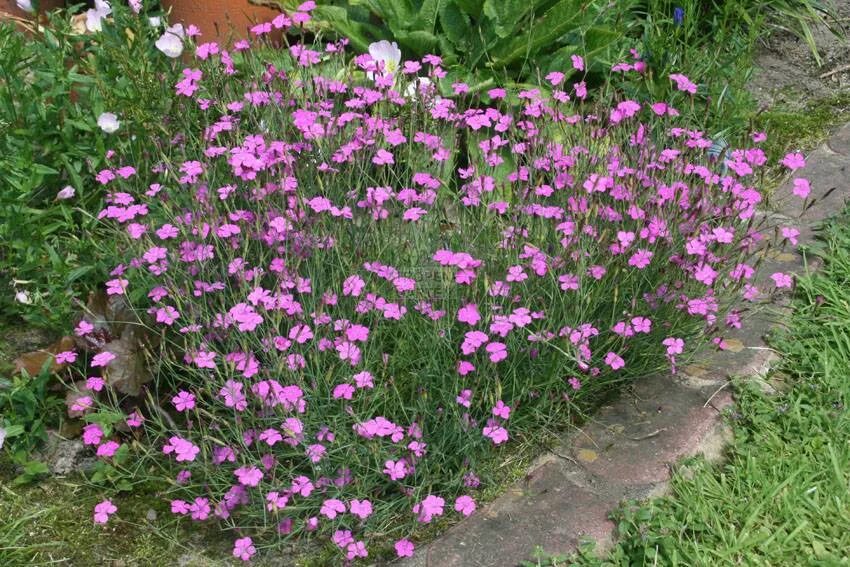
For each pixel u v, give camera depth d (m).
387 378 1.22
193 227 1.24
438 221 1.33
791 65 1.97
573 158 1.34
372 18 1.75
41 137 1.44
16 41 1.50
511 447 1.24
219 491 1.16
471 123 1.34
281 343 1.16
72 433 1.26
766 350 1.36
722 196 1.34
